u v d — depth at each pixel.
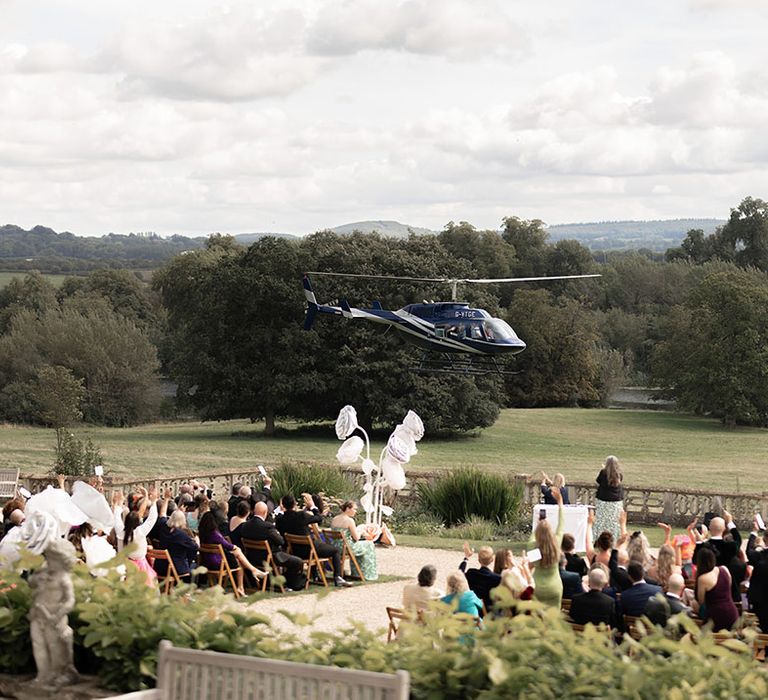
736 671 8.66
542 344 113.56
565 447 81.75
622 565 16.77
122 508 20.03
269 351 84.31
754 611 13.99
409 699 8.73
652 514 36.25
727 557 17.27
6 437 78.12
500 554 15.33
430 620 9.62
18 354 102.25
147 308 139.62
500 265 139.75
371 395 82.31
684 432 95.25
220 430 91.75
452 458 72.94
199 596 10.77
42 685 10.16
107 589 10.69
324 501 25.41
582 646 8.84
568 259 154.00
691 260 164.75
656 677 8.49
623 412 110.19
